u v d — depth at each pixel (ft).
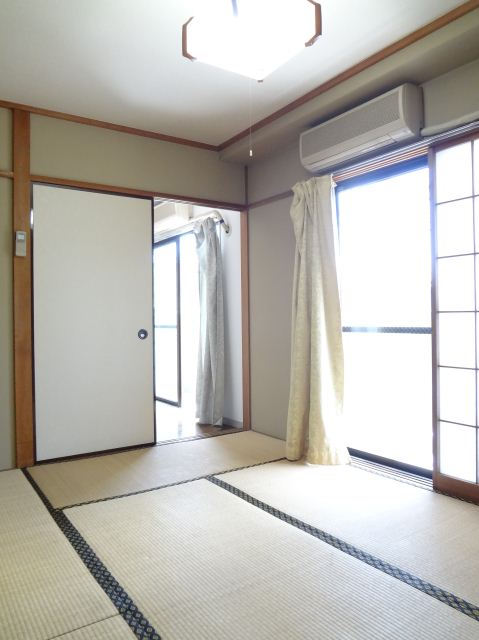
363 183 10.96
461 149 8.58
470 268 8.45
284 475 9.82
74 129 11.37
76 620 5.12
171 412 16.96
